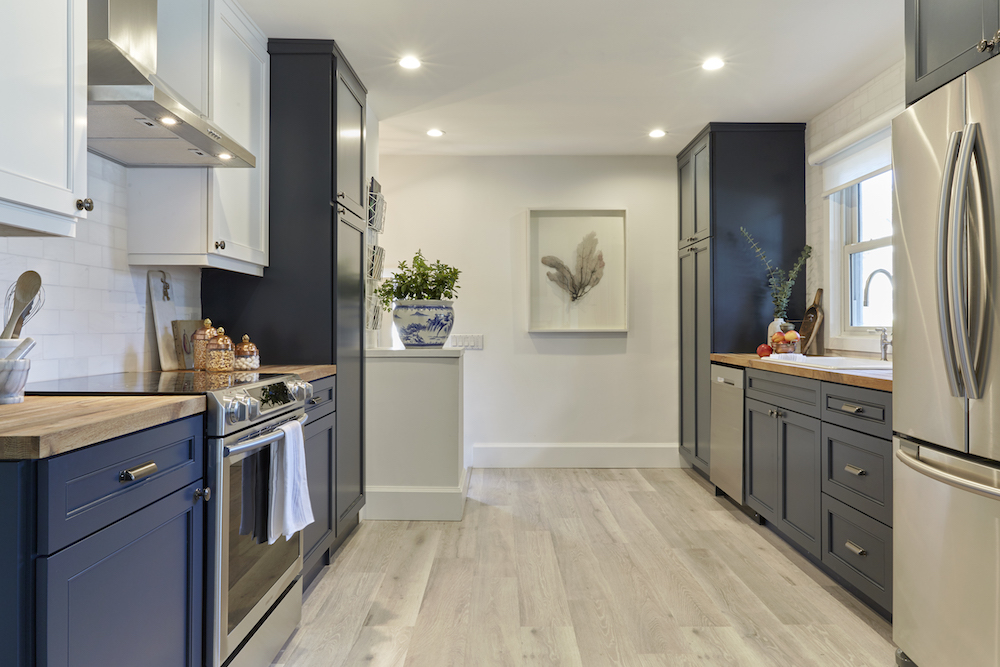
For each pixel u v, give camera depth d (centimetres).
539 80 314
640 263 457
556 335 455
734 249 383
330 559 270
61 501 101
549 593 236
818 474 250
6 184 118
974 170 145
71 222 142
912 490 173
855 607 224
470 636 202
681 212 447
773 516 296
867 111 319
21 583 96
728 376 354
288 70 270
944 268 151
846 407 226
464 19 251
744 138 382
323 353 268
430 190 455
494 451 454
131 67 156
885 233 318
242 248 242
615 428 455
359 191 313
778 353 340
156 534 131
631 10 244
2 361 132
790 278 362
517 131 398
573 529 313
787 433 281
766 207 383
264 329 268
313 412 238
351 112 298
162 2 213
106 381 185
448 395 331
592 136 409
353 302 301
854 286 345
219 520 152
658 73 306
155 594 130
